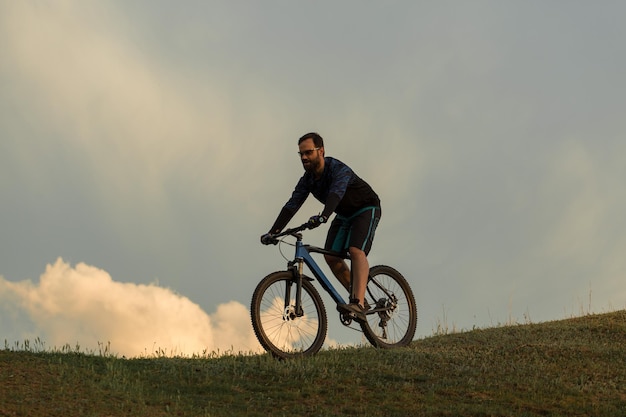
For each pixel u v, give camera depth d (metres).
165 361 13.78
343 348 15.41
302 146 13.44
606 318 19.53
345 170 13.56
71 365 12.58
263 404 11.59
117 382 11.89
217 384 12.41
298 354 13.38
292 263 13.30
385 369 13.42
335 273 14.33
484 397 12.19
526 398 12.17
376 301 14.66
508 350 15.47
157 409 11.01
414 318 15.27
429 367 13.73
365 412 11.31
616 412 11.58
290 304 13.20
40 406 10.45
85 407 10.66
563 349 15.39
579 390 12.66
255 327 12.81
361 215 13.99
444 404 11.77
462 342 16.84
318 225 13.06
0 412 10.02
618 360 14.72
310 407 11.52
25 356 12.71
